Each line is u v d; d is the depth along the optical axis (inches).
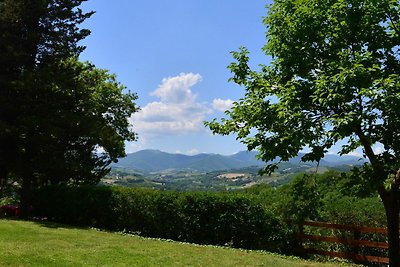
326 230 615.8
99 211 776.9
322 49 417.1
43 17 887.1
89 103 971.3
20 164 832.9
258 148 395.2
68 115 852.6
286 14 428.8
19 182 998.4
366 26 392.2
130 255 473.1
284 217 604.1
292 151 373.4
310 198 418.6
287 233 603.5
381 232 528.7
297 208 430.9
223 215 655.1
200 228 671.8
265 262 489.4
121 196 756.0
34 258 413.4
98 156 1013.2
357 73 339.0
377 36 399.2
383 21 401.4
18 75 859.4
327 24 401.7
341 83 343.3
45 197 842.2
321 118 366.0
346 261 554.6
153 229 719.7
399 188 395.5
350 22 388.8
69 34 927.0
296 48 412.8
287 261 511.2
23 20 861.8
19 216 851.4
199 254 516.1
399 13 394.0
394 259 399.9
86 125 891.4
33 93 829.8
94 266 401.4
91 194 791.1
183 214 687.7
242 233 638.5
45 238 549.3
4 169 895.7
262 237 623.5
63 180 915.4
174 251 525.3
